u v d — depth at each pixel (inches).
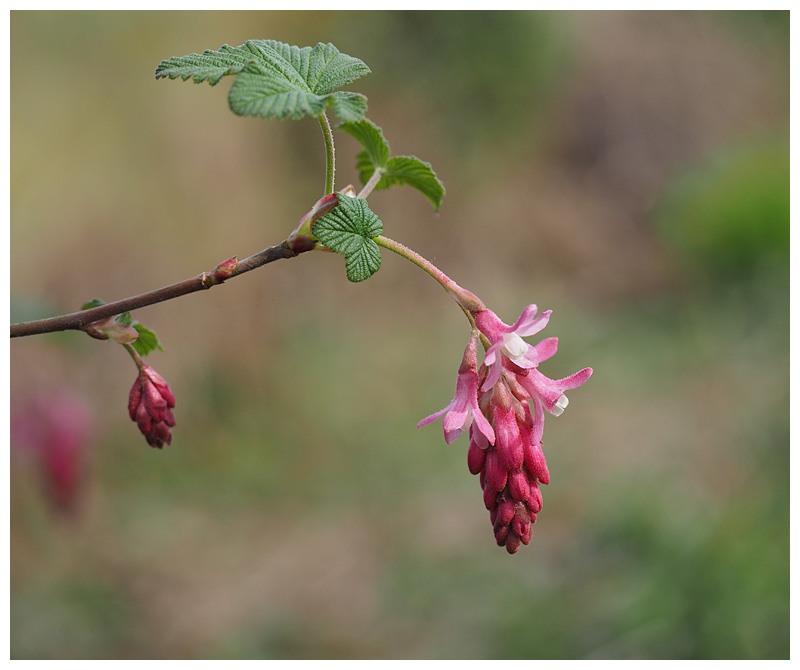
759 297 56.6
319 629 35.2
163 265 46.8
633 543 36.2
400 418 50.3
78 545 38.8
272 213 51.4
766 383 49.8
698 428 47.3
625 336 60.2
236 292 49.6
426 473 46.5
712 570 32.4
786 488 38.6
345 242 18.2
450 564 38.2
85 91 45.3
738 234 59.2
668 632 31.0
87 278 44.4
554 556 37.5
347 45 58.5
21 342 27.1
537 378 18.1
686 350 56.3
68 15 45.1
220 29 50.1
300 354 52.2
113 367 44.7
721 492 40.3
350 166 55.1
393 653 33.0
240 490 45.6
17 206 42.3
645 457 45.5
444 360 55.7
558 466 45.2
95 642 33.8
